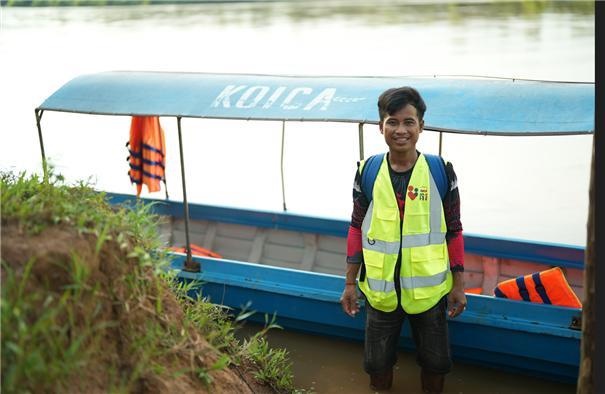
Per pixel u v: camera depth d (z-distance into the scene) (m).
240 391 3.71
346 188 11.24
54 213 3.17
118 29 24.62
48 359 2.73
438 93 5.49
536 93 5.27
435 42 19.70
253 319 6.10
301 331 5.93
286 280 5.82
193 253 6.89
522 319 5.03
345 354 5.58
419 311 4.38
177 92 6.30
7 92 16.03
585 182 11.09
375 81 5.93
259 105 5.84
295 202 10.66
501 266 6.51
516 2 27.39
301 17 26.73
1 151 12.33
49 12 30.22
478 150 13.09
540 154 12.68
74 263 2.97
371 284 4.42
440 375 4.68
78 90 6.66
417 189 4.31
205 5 31.97
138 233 3.76
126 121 14.87
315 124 15.02
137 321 3.24
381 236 4.36
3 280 2.80
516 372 5.24
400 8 27.83
